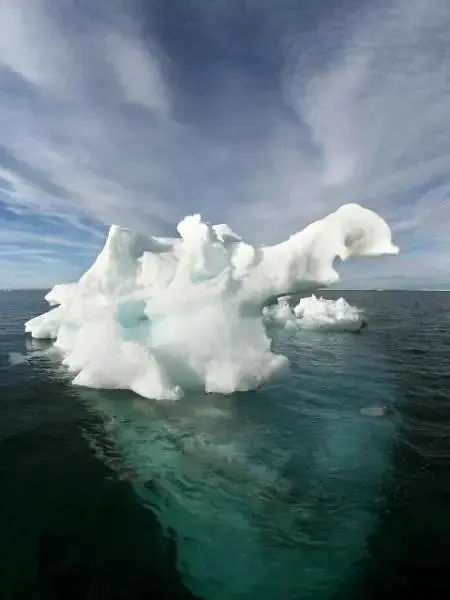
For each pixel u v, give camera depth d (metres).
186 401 9.42
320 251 10.14
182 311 10.37
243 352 10.42
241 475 6.32
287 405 9.26
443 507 5.48
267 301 11.30
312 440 7.53
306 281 10.23
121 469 6.48
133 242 13.65
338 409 9.12
